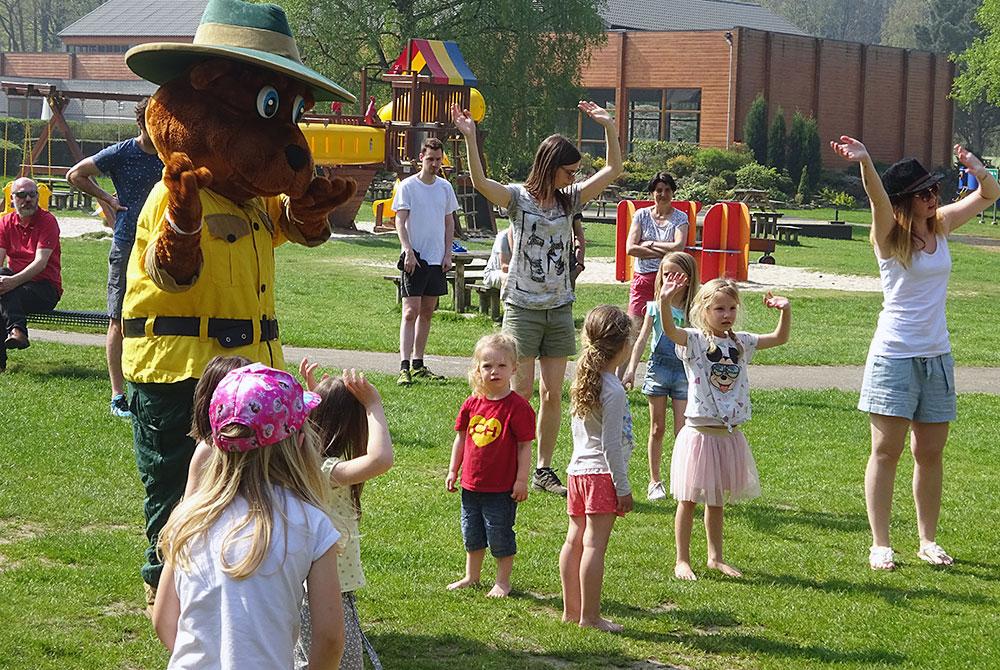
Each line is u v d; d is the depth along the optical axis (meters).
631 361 8.77
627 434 6.22
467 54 47.19
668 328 7.08
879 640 6.11
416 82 33.16
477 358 6.61
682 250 11.20
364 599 6.33
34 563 6.57
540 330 8.57
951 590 6.94
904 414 7.31
